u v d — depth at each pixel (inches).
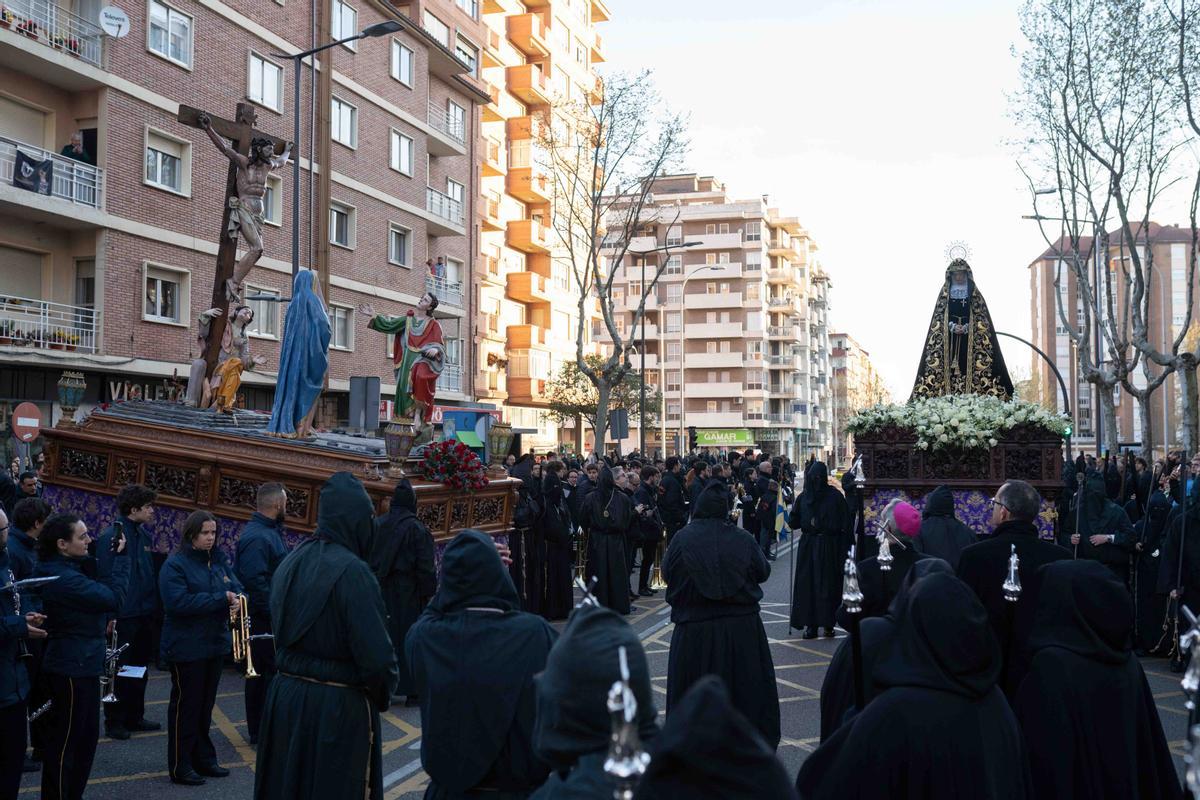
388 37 1358.3
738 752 75.5
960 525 328.5
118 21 903.1
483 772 150.8
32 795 263.1
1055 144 1073.5
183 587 270.4
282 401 462.9
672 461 770.8
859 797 142.1
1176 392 3646.7
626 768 76.5
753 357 3417.8
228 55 1064.2
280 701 182.7
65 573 239.8
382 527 368.5
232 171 533.0
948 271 576.4
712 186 4062.5
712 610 271.0
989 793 138.3
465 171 1632.6
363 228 1304.1
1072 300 3956.7
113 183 921.5
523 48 2126.0
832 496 509.0
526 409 2183.8
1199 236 969.5
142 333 951.6
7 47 823.1
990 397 518.9
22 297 893.2
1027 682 176.2
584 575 608.7
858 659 167.6
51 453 466.0
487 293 2007.9
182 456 438.0
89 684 242.7
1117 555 466.9
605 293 1339.8
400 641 364.2
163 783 272.5
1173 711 353.1
